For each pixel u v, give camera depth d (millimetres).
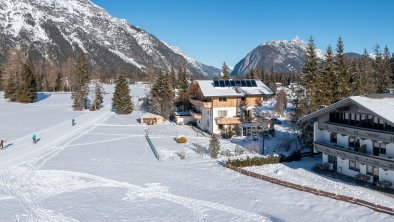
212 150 53250
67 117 98688
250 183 40469
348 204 32969
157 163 50094
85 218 31500
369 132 37125
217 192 37875
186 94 102250
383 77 101688
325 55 66750
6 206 34219
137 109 119625
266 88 76875
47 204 34844
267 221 30391
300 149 56469
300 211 32125
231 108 73750
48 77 198125
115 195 37344
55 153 56438
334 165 44438
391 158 35812
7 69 150500
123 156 54500
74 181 42094
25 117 97250
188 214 32281
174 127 83938
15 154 55375
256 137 66062
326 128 43469
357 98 38438
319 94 58281
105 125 86062
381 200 33969
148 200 35875
